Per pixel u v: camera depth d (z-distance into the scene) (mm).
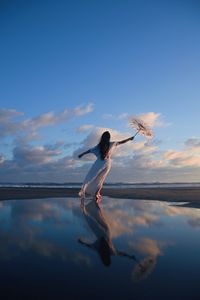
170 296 1608
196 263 2188
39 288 1705
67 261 2229
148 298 1572
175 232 3473
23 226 3863
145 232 3447
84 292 1641
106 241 2959
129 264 2158
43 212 5547
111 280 1838
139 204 7535
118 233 3391
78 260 2258
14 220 4434
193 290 1686
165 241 2959
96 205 7164
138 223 4176
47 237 3133
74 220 4434
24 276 1892
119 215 5105
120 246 2732
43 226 3863
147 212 5633
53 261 2230
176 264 2170
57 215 5078
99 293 1633
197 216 5051
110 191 13508
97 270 2016
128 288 1713
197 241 2955
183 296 1608
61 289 1701
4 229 3594
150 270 2025
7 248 2625
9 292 1649
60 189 15227
